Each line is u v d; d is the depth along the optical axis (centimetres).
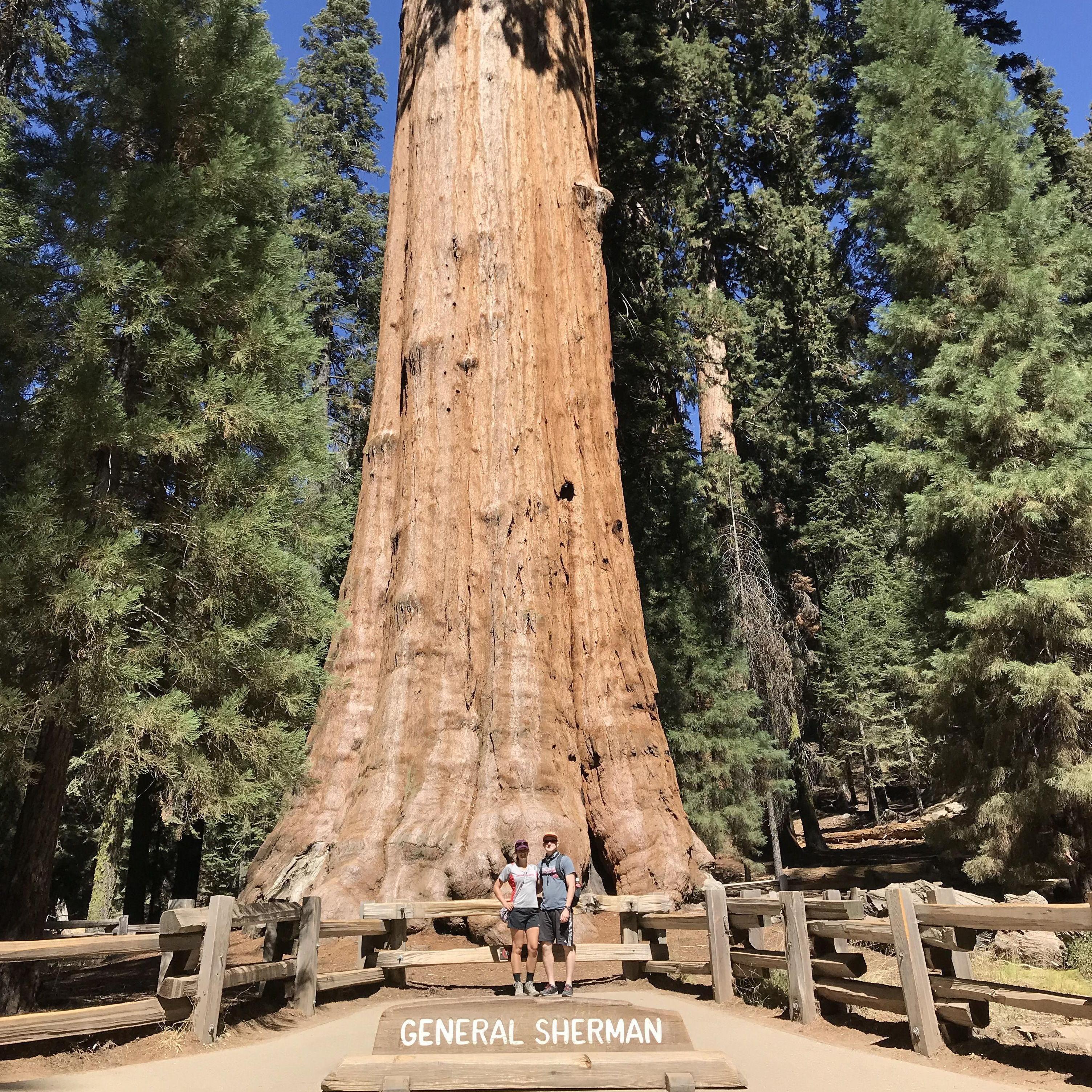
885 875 2175
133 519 930
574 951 812
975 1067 575
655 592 2356
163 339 993
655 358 2398
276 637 1039
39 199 982
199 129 1102
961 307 1688
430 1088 476
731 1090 497
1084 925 519
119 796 1141
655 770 1358
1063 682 1338
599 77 2400
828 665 3819
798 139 3198
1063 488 1433
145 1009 663
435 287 1527
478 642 1347
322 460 1133
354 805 1267
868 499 3459
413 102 1694
